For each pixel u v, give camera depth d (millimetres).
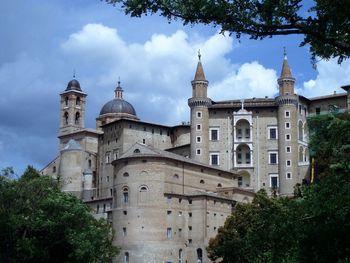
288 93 153375
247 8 21547
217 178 144750
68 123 188375
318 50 23609
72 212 77125
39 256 72938
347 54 22297
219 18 21500
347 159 27734
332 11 21375
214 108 157875
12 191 74000
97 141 176875
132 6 21656
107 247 107250
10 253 73500
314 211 27000
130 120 159750
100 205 146125
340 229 26672
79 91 191875
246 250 36000
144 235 125375
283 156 151625
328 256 27062
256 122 156500
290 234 28844
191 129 156750
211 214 130625
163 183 129000
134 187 128125
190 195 131750
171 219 128375
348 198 26016
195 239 129125
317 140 40531
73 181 167750
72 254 76688
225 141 156750
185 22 21891
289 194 148750
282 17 21406
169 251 126188
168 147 167500
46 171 180500
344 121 27016
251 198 144375
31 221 74375
